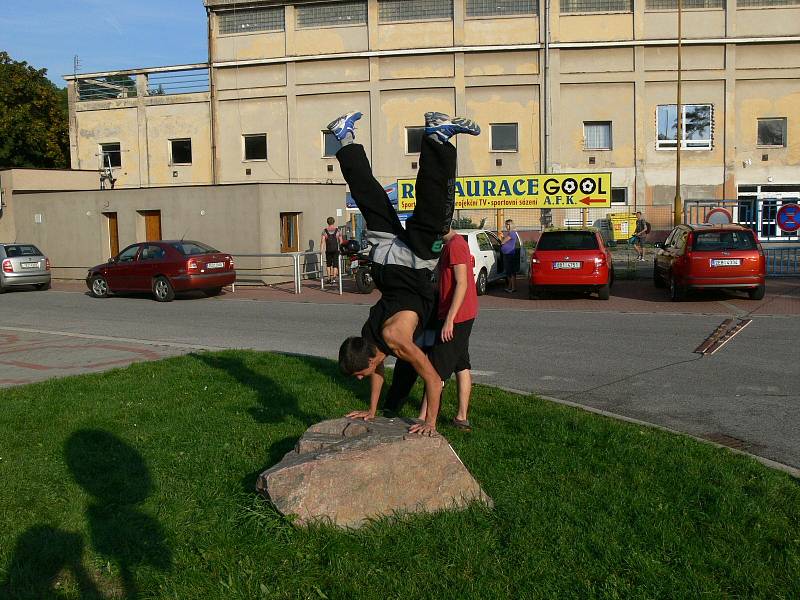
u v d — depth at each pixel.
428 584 4.07
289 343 12.87
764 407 8.02
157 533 4.73
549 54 37.69
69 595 4.12
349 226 32.75
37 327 15.68
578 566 4.23
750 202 27.28
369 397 7.98
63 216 28.94
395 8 38.56
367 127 39.28
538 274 18.64
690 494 5.16
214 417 7.21
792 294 18.95
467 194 25.09
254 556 4.40
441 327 6.52
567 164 38.34
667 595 3.92
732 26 37.06
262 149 40.59
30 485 5.52
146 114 41.59
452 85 38.44
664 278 19.73
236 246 25.42
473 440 6.37
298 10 39.41
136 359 11.39
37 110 46.78
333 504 4.66
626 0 37.38
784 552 4.32
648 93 37.75
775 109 37.34
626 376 9.70
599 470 5.65
